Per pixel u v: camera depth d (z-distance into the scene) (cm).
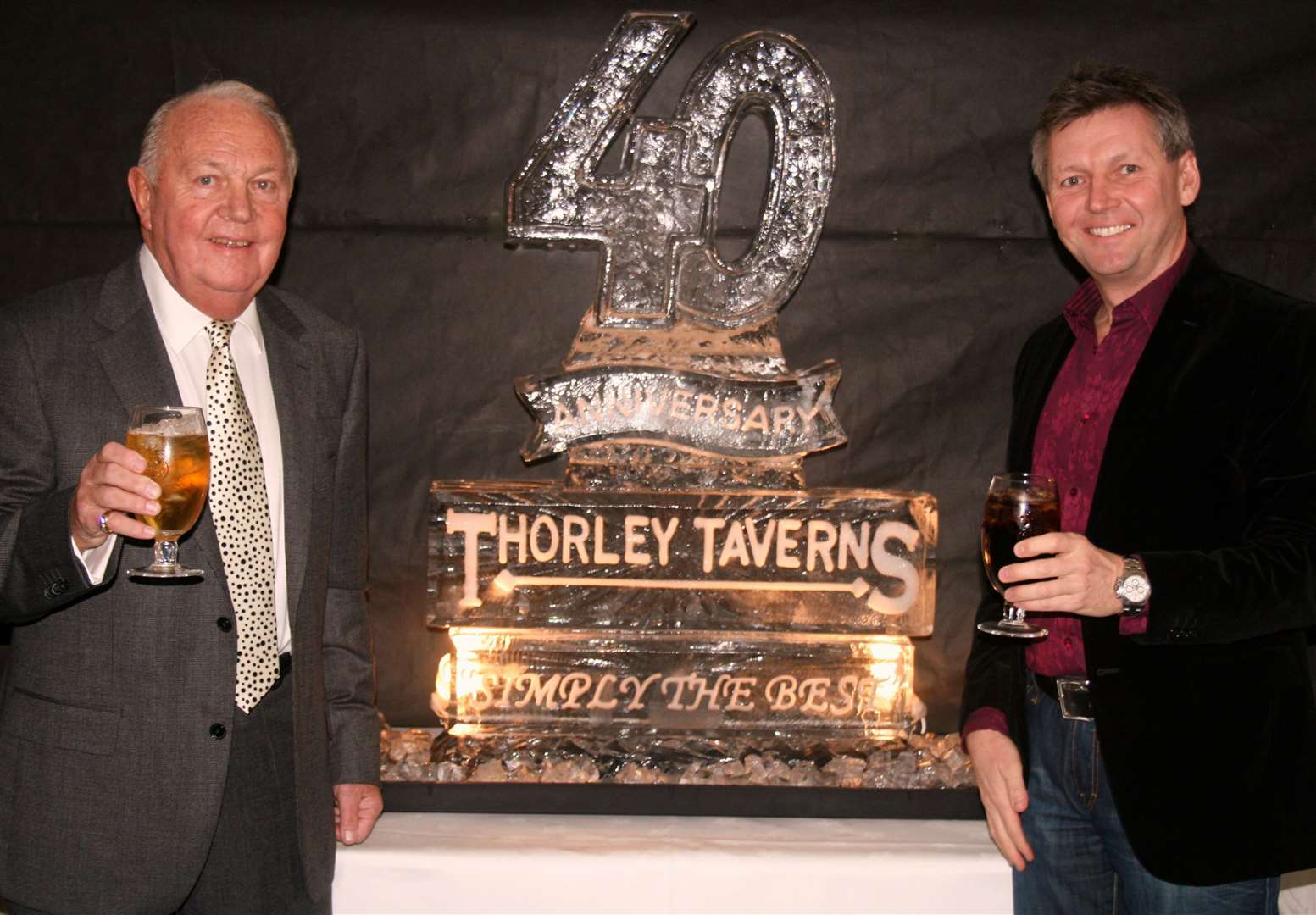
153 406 153
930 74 244
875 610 236
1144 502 170
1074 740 180
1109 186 174
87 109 237
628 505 233
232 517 168
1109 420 179
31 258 238
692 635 235
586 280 245
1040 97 244
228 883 171
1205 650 167
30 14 235
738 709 235
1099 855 185
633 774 225
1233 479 166
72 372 162
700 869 198
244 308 175
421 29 240
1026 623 177
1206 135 244
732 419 236
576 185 235
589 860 198
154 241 170
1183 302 174
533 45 240
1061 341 195
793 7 242
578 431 235
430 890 198
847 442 247
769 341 239
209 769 163
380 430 246
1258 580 155
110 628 161
